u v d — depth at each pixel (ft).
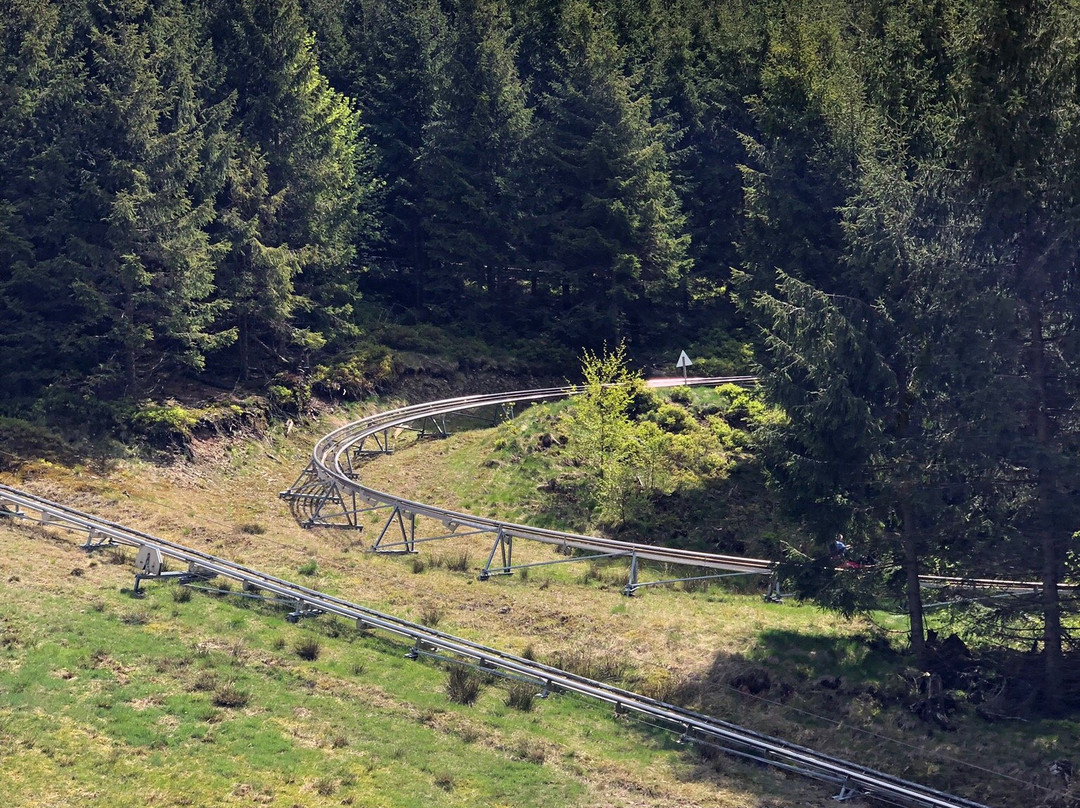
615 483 134.21
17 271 140.87
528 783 75.92
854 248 96.43
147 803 66.74
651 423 144.05
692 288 210.38
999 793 76.54
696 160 213.46
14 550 107.14
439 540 131.23
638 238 193.06
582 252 195.31
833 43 164.96
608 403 141.18
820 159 138.92
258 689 84.69
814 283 139.23
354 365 175.73
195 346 152.56
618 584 118.42
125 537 109.60
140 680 82.94
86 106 143.74
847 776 77.00
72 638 88.02
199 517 128.06
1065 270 84.43
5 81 144.87
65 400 140.36
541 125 200.75
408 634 96.94
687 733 85.81
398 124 209.26
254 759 73.72
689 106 217.15
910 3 117.91
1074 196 81.30
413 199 212.23
